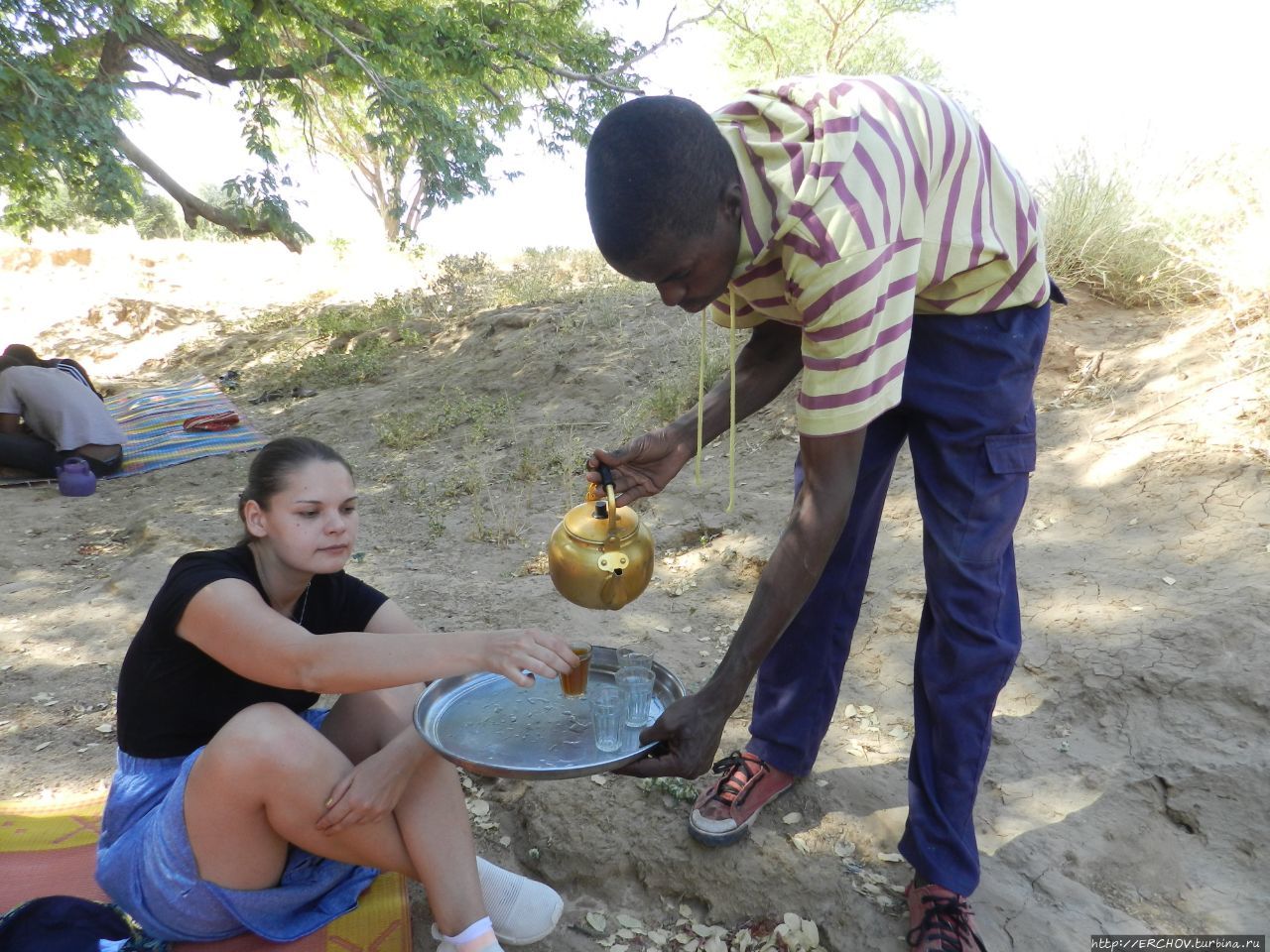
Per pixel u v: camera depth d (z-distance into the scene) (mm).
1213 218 5457
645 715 2260
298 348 10750
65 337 13422
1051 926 2365
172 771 2268
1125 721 2941
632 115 1723
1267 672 2893
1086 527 3867
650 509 4977
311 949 2273
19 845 2688
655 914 2574
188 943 2273
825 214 1771
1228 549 3455
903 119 1896
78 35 9008
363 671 1992
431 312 10727
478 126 12078
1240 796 2635
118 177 7996
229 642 2041
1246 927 2342
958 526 2227
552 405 7207
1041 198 5875
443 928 2195
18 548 5617
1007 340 2158
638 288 9211
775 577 2020
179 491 6773
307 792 2031
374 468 6715
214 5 9773
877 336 1860
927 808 2305
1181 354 4730
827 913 2467
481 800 2943
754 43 15695
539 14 11711
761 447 5465
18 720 3496
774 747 2648
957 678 2250
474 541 5113
